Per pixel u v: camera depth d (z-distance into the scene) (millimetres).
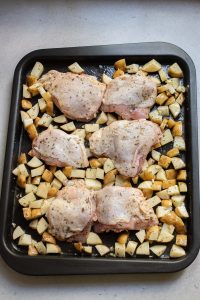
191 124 524
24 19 629
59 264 488
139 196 506
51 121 558
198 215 492
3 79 603
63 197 513
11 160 532
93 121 556
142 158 521
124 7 626
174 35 609
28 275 498
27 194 525
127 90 542
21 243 507
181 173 515
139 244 500
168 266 478
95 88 550
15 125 547
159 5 624
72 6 631
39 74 577
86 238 503
